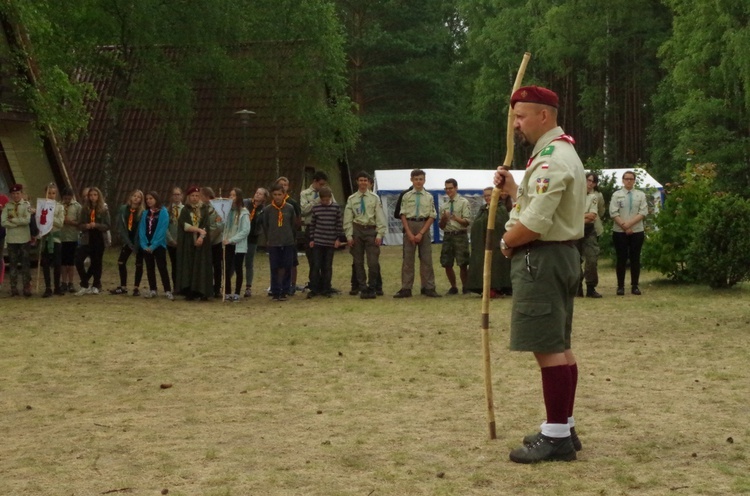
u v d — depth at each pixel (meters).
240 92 37.94
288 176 37.44
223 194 37.09
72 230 18.81
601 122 55.75
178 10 32.81
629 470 5.89
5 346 11.99
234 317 15.31
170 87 32.62
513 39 58.38
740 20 44.03
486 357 6.78
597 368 9.94
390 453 6.42
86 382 9.45
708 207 18.67
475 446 6.57
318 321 14.63
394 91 58.78
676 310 15.40
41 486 5.77
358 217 18.47
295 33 36.22
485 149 66.81
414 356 10.94
